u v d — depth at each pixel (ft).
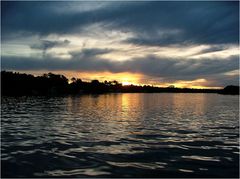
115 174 40.09
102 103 252.21
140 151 54.03
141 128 86.79
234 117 127.13
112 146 58.34
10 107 177.17
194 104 253.03
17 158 47.75
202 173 40.98
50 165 43.93
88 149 55.21
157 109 179.83
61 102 249.96
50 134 72.95
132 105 226.38
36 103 226.38
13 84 492.54
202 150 55.62
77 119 111.04
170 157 49.78
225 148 57.72
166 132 79.00
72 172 40.68
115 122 102.12
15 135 71.00
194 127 90.89
